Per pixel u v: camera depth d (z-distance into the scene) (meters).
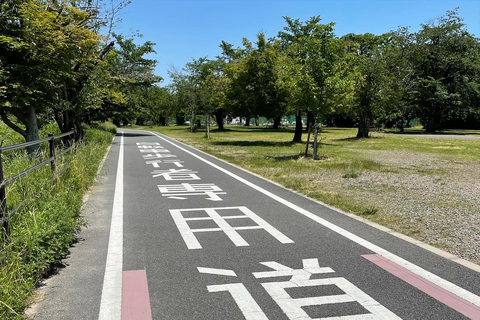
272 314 3.20
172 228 5.67
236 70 23.91
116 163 13.49
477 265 4.28
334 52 14.31
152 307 3.32
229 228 5.68
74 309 3.29
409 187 9.02
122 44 24.67
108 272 4.07
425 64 41.69
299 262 4.34
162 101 62.47
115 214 6.48
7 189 4.90
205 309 3.28
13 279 3.31
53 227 4.22
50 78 10.03
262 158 15.06
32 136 11.12
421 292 3.61
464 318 3.15
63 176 7.34
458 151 18.88
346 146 22.30
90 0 12.44
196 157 15.68
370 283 3.79
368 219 6.23
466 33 41.16
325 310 3.26
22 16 9.29
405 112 42.50
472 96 41.06
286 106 22.42
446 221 6.09
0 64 9.12
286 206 7.10
